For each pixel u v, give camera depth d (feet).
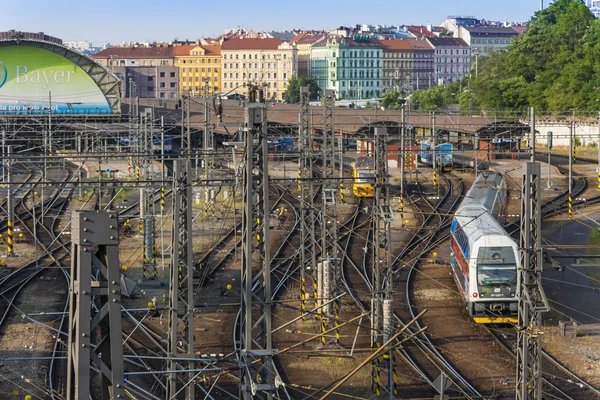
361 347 120.78
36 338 125.39
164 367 108.06
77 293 54.03
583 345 122.11
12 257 183.52
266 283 87.35
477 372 111.24
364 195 255.50
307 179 110.42
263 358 87.35
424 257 180.45
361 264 175.52
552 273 165.48
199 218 223.30
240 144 96.43
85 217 53.57
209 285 157.07
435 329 130.93
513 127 298.15
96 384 102.37
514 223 207.31
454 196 258.16
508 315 130.52
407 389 105.19
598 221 218.38
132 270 165.99
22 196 268.00
